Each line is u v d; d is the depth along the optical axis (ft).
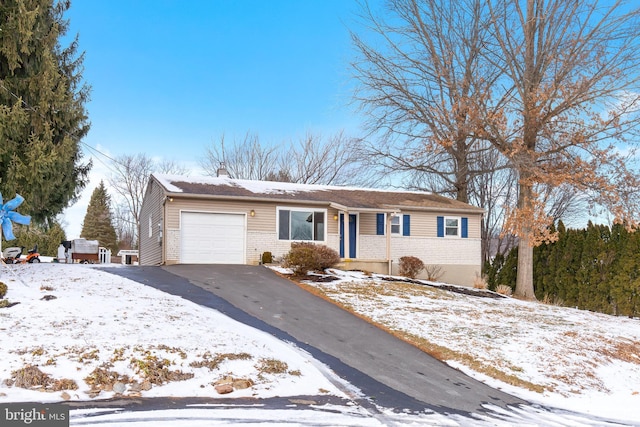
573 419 25.03
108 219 169.37
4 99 49.47
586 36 65.87
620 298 66.03
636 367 37.04
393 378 28.68
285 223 70.28
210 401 22.22
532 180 68.49
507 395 28.19
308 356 30.58
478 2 78.13
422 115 87.25
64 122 56.29
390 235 75.66
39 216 64.90
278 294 47.96
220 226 66.74
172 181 71.00
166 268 59.11
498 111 68.33
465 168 94.22
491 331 40.73
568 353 36.68
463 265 84.02
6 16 48.62
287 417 20.89
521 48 71.26
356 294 50.52
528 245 70.59
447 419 22.75
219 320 35.29
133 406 20.83
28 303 32.99
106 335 27.68
